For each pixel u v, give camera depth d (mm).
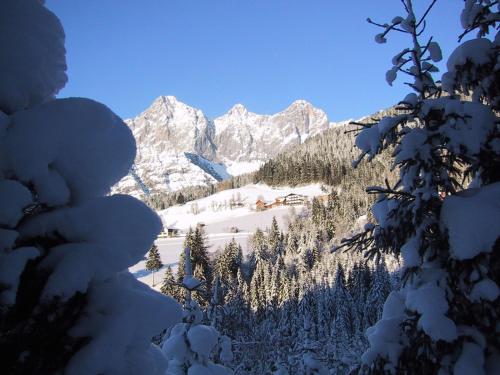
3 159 2242
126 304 2512
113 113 2574
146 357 2631
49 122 2342
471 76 5484
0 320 2139
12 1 2422
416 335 5066
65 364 2355
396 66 5613
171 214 162500
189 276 9609
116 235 2463
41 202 2359
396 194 5391
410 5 5477
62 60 2650
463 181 5426
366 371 5426
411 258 5137
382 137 5348
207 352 8898
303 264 64562
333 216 93438
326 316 37812
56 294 2201
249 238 96188
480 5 5738
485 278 4637
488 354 4836
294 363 14609
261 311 40812
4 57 2381
